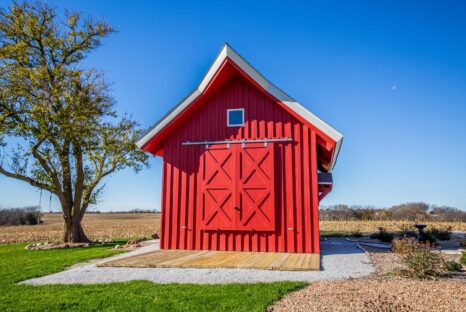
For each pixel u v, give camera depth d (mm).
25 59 16078
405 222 35250
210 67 10750
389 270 7613
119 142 17547
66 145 16531
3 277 7434
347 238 16719
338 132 9789
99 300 5305
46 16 16875
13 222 41219
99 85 17094
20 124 14969
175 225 10875
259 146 10555
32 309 4945
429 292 5402
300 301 5070
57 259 10312
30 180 16078
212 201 10617
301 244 9789
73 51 17672
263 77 10477
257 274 7125
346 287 5777
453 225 31297
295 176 10156
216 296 5391
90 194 17484
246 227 10188
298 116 10266
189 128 11328
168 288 5965
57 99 15977
